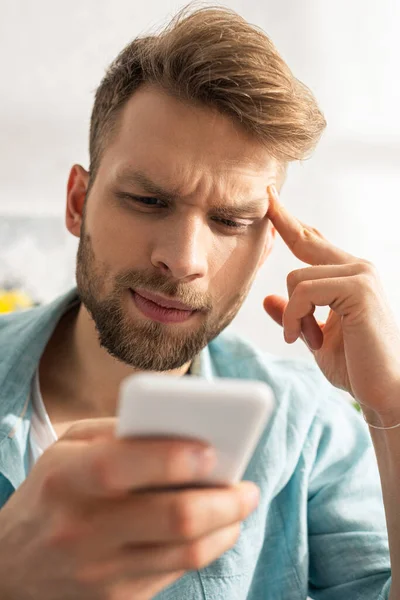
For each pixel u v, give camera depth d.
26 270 1.58
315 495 0.89
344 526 0.85
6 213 1.59
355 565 0.82
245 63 0.66
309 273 0.73
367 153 1.65
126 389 0.29
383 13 1.60
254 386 0.30
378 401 0.68
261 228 0.76
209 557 0.36
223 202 0.68
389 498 0.70
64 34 1.59
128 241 0.69
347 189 1.65
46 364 0.86
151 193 0.67
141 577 0.36
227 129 0.66
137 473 0.31
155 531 0.33
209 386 0.29
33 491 0.36
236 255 0.73
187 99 0.66
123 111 0.71
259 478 0.82
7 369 0.80
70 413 0.82
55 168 1.62
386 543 0.83
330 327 0.78
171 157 0.66
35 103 1.60
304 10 1.60
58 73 1.60
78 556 0.34
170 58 0.66
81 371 0.84
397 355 0.69
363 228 1.65
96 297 0.73
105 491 0.32
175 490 0.34
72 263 1.61
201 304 0.71
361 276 0.71
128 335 0.71
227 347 0.97
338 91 1.63
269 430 0.86
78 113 1.62
